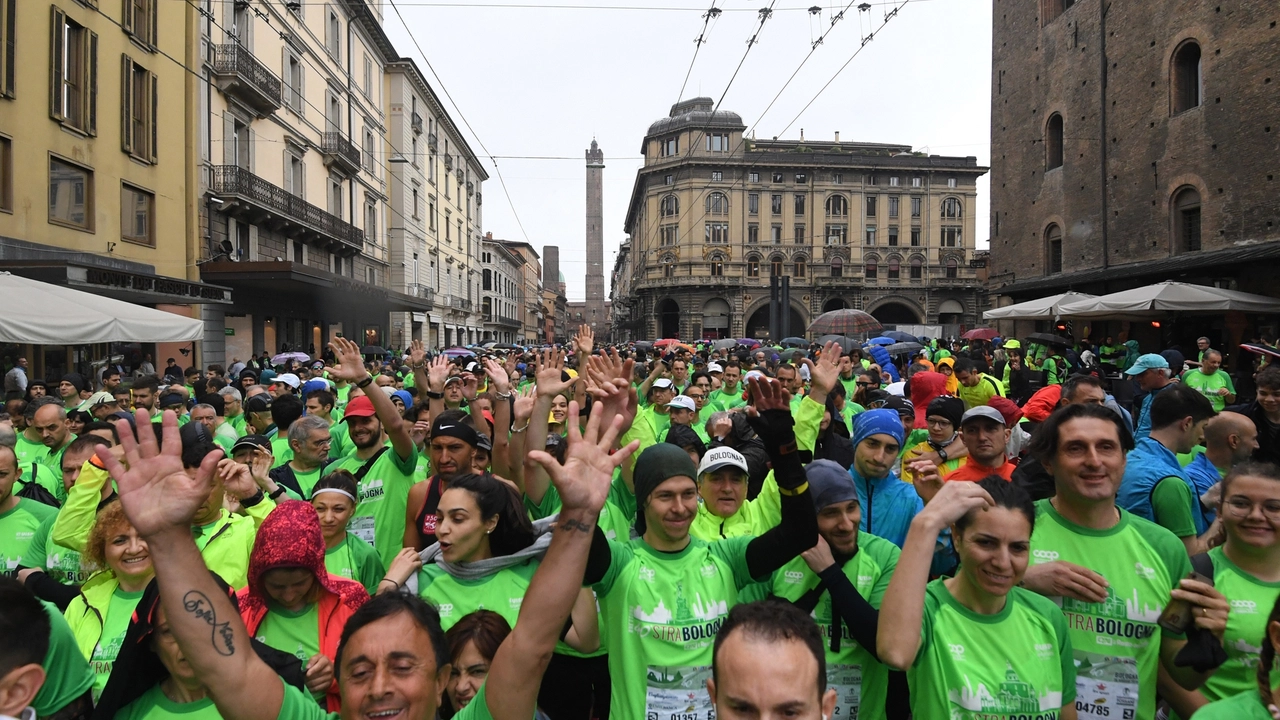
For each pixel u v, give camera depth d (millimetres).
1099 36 25922
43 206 16078
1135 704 2857
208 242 22516
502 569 3414
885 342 20000
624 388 4305
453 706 2756
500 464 4793
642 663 2967
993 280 33500
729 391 10219
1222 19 20656
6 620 2049
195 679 2426
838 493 3211
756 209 63844
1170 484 3721
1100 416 3004
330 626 3168
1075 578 2896
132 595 3322
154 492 2004
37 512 4508
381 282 40188
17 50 15312
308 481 5453
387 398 5156
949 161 64938
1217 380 10219
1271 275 18625
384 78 41156
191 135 21859
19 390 11133
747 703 1935
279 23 27109
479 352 27203
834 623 3127
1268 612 2809
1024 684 2641
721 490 3775
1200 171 21453
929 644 2748
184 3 21688
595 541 2990
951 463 5246
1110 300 18531
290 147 28266
